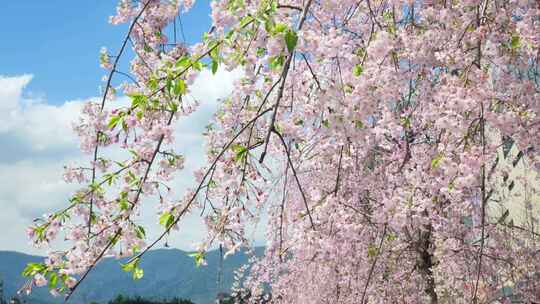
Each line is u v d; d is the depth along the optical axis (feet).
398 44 14.94
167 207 12.74
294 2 13.41
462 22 14.48
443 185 13.43
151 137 13.25
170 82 11.05
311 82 13.12
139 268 11.32
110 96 16.51
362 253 22.27
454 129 12.67
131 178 13.34
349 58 11.46
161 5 16.56
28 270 12.01
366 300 24.79
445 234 21.02
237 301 31.27
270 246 17.95
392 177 17.75
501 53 14.15
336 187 13.88
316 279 25.05
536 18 14.82
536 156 16.58
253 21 9.91
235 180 12.28
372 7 16.14
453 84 13.12
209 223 13.48
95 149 14.11
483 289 21.27
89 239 12.66
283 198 12.76
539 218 28.22
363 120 11.20
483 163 12.37
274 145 16.39
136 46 16.93
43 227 12.66
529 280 22.24
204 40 10.75
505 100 13.26
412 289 24.97
